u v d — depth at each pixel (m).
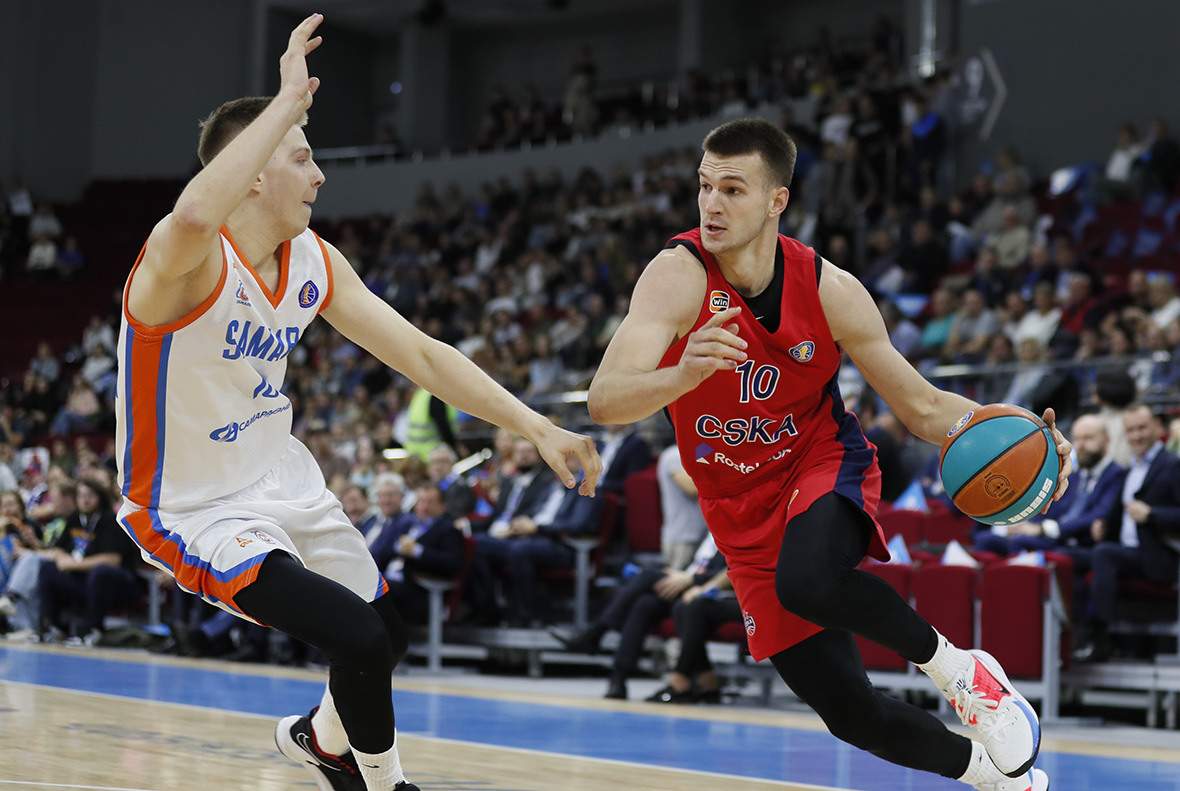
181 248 2.02
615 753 4.16
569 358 12.27
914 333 10.45
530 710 5.55
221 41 22.06
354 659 2.15
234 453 2.31
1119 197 11.78
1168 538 5.78
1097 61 13.30
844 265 12.36
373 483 9.07
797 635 2.54
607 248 14.52
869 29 19.12
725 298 2.51
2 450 13.55
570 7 21.58
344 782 2.60
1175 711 5.65
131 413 2.25
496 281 15.45
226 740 4.12
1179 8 12.73
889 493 6.89
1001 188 11.93
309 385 14.18
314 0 21.62
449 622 7.75
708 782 3.51
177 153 22.16
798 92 16.47
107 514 9.53
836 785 3.55
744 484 2.64
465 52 23.08
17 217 20.52
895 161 13.61
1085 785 3.65
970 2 14.27
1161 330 8.23
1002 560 5.93
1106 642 5.84
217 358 2.22
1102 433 6.40
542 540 7.71
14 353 18.88
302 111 2.13
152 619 9.41
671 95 19.03
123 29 22.23
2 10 21.58
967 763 2.54
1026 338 9.20
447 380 2.49
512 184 19.34
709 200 2.46
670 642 6.75
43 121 21.70
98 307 19.42
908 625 2.46
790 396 2.58
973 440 2.55
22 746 3.76
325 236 20.09
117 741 3.98
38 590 9.60
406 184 20.41
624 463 8.03
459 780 3.37
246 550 2.19
